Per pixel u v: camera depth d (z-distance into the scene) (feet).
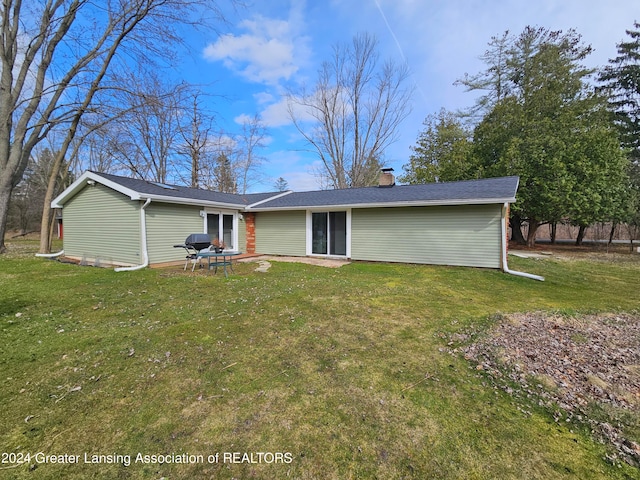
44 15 34.71
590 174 40.34
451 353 10.59
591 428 6.85
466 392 8.28
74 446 6.36
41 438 6.57
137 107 37.19
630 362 9.82
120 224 29.94
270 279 23.15
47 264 29.66
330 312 15.08
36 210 84.84
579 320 14.07
